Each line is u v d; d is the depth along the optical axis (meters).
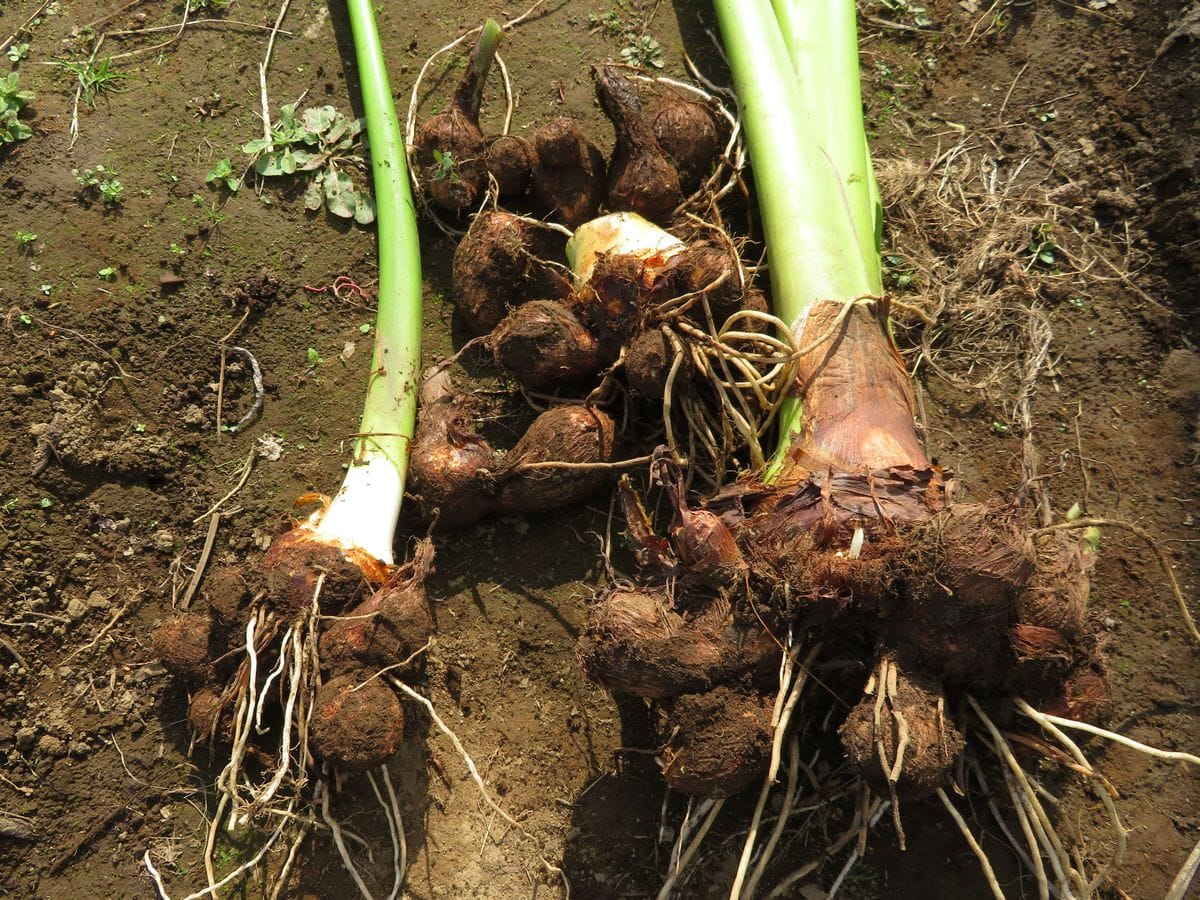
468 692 0.57
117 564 0.58
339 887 0.54
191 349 0.62
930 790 0.47
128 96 0.66
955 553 0.46
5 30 0.67
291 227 0.64
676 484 0.50
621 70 0.67
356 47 0.63
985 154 0.65
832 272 0.55
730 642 0.48
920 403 0.60
